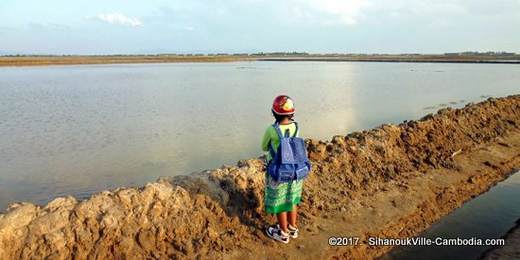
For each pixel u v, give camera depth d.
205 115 20.59
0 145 14.08
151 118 19.69
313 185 7.54
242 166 7.41
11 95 29.67
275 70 71.69
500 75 51.00
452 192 8.54
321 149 8.47
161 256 5.50
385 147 9.38
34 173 11.10
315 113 20.84
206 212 6.18
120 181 10.48
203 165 11.80
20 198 9.42
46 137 15.34
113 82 42.28
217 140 14.90
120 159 12.41
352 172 8.35
